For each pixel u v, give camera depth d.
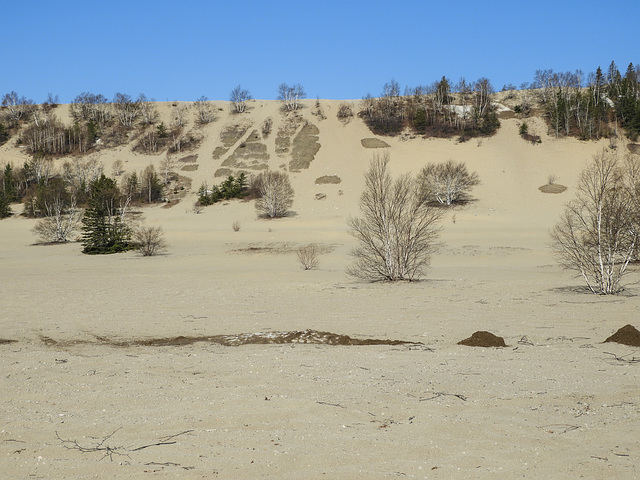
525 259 41.81
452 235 60.25
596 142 113.75
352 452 5.80
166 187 106.44
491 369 9.25
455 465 5.45
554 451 5.75
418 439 6.13
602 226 21.84
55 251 56.88
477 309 17.41
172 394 8.06
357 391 7.98
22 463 5.67
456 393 7.85
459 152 114.50
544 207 84.75
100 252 53.47
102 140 131.75
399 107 141.62
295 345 12.09
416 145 119.69
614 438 6.05
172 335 14.27
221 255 49.06
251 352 11.20
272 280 29.30
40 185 98.06
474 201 89.44
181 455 5.80
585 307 17.22
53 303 20.91
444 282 26.42
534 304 18.20
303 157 115.62
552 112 125.75
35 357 11.12
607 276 20.94
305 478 5.21
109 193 57.91
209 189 103.94
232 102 149.38
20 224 84.56
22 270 39.22
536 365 9.50
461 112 133.88
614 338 11.64
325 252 49.62
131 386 8.58
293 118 137.50
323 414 7.01
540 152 111.50
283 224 77.25
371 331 14.02
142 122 142.38
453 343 11.96
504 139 119.44
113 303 20.78
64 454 5.89
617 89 136.50
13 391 8.41
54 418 7.09
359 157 114.12
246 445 6.05
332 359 10.27
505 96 146.12
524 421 6.67
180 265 42.16
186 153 123.88
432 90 145.00
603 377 8.56
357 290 23.95
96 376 9.30
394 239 27.98
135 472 5.41
